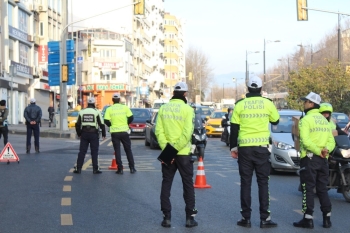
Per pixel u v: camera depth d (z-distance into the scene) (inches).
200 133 805.9
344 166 458.3
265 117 350.3
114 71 3282.5
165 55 5408.5
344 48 2805.1
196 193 496.4
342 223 371.2
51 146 1055.0
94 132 629.3
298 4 1095.6
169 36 5457.7
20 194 473.4
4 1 1900.8
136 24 3804.1
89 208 412.2
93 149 631.2
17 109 2094.0
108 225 353.7
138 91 3575.3
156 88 4672.7
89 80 3277.6
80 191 494.0
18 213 390.3
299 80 2020.2
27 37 2191.2
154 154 914.1
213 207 423.8
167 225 350.3
